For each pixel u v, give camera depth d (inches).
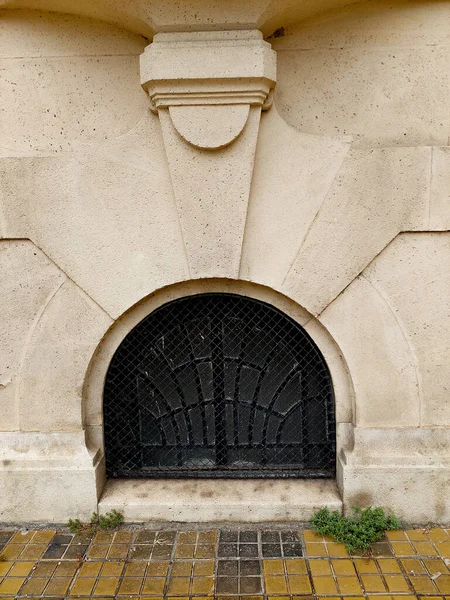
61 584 103.5
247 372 131.5
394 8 113.7
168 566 108.0
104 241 117.3
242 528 120.3
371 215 114.3
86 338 120.9
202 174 113.3
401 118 116.8
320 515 119.3
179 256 117.6
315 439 131.8
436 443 119.9
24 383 121.7
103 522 121.0
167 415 133.1
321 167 113.8
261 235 116.9
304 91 118.0
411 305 117.2
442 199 113.0
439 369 118.3
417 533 117.2
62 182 115.3
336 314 118.5
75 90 118.9
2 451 123.4
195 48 105.4
